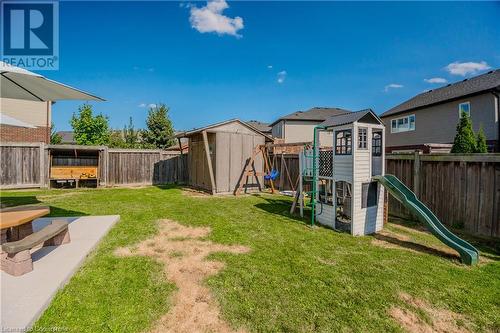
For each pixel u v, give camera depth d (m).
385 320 2.60
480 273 3.67
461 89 15.86
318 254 4.28
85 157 12.66
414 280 3.42
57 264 3.45
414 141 18.22
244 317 2.59
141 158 13.43
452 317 2.69
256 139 11.96
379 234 5.55
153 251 4.25
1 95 4.26
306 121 27.02
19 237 4.05
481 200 5.23
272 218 6.71
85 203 8.13
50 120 15.60
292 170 12.04
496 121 12.88
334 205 5.90
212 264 3.80
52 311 2.56
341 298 2.96
